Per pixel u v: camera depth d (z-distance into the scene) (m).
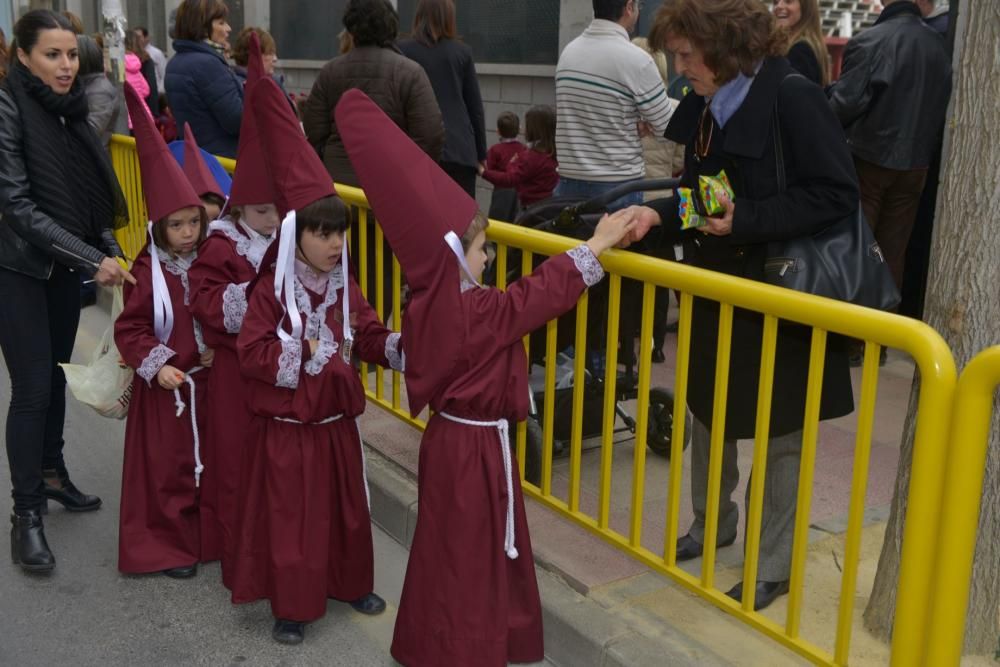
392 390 4.77
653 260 2.81
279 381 2.95
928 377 2.16
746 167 2.83
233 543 3.34
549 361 3.34
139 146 3.41
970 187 2.56
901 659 2.31
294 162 2.95
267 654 3.14
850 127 5.30
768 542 3.12
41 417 3.57
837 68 7.54
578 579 3.23
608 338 3.03
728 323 2.64
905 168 5.20
